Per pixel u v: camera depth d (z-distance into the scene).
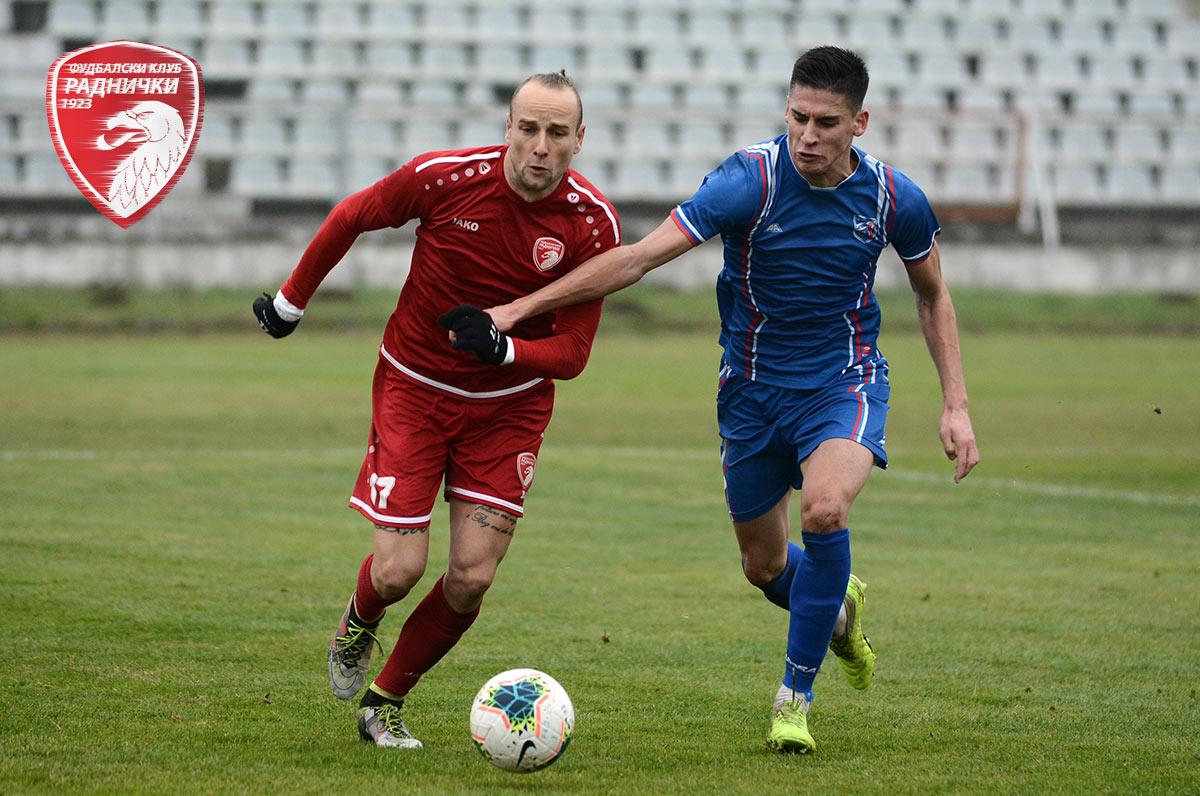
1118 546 29.52
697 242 15.28
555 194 14.60
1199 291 92.88
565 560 26.72
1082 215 97.38
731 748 15.13
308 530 28.89
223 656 18.67
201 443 42.28
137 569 24.20
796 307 15.98
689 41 103.31
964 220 94.31
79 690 16.66
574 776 13.81
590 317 15.09
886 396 16.25
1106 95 105.00
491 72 99.38
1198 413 54.50
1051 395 59.28
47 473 35.22
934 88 102.62
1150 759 14.79
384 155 90.19
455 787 13.25
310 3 98.56
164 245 81.56
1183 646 20.78
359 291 83.44
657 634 20.89
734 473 16.84
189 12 96.38
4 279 79.88
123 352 65.94
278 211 88.81
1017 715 16.83
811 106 14.84
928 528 31.50
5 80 86.88
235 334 73.56
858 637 16.77
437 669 18.59
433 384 15.09
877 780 13.80
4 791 12.70
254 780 13.27
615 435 47.09
